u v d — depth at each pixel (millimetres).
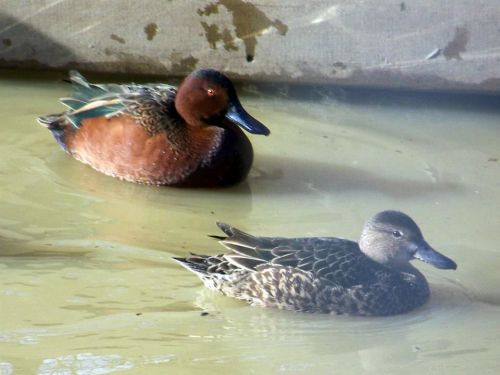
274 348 9133
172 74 14938
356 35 14633
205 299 9906
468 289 10336
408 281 9984
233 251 10055
